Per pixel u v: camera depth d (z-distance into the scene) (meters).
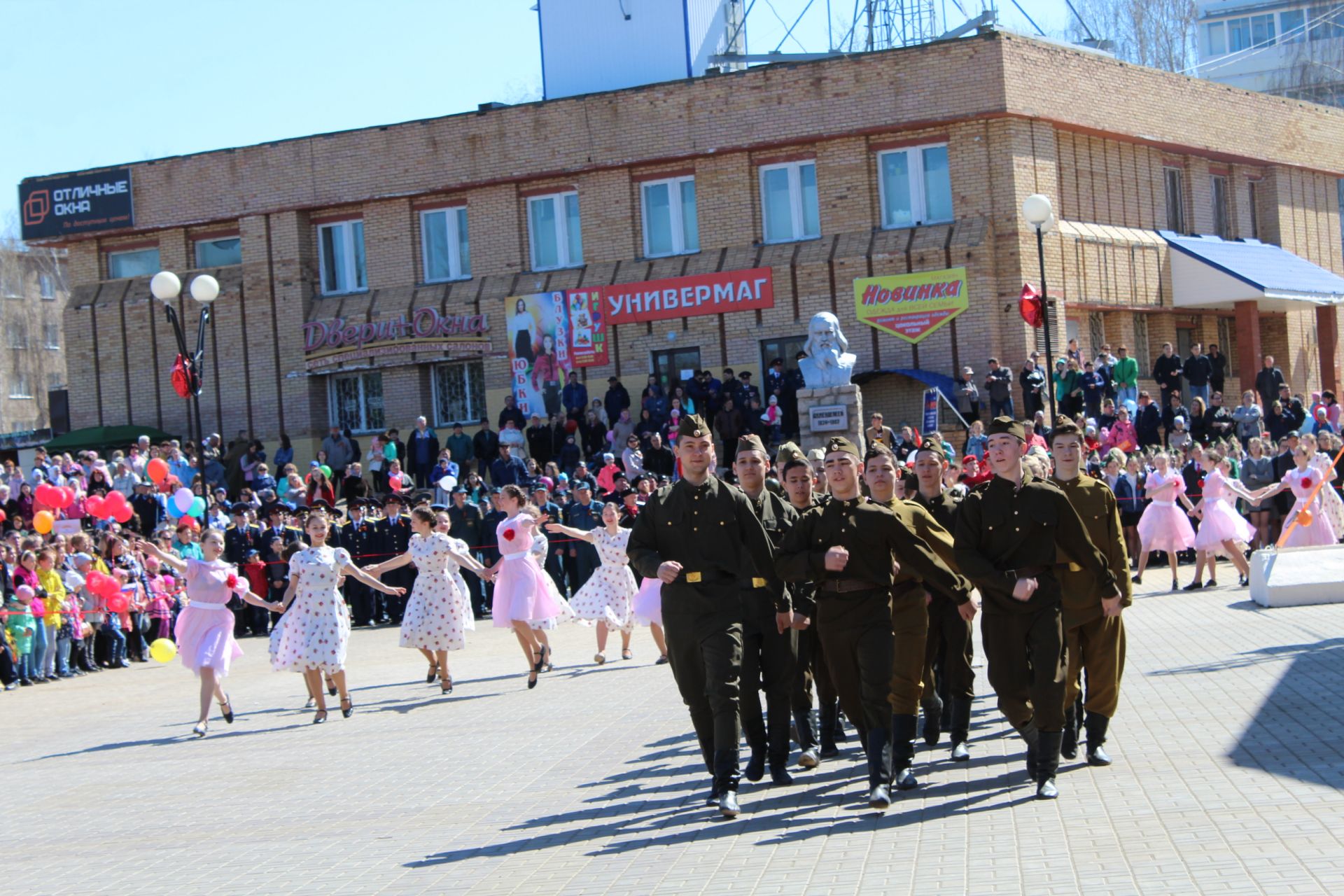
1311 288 35.88
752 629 9.77
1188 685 12.27
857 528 8.99
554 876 7.92
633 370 33.44
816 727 11.27
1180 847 7.39
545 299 33.94
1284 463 24.00
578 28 37.22
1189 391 33.81
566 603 16.36
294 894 8.03
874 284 31.52
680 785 10.05
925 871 7.35
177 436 37.25
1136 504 23.17
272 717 15.30
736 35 37.78
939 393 28.78
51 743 14.64
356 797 10.66
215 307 36.97
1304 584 17.38
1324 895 6.42
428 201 35.50
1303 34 76.31
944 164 31.62
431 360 34.88
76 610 20.39
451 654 19.70
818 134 32.00
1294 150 39.78
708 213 33.12
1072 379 29.38
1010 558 8.91
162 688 18.67
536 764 11.33
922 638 9.26
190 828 10.04
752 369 32.50
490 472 30.16
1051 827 8.03
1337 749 9.38
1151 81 34.78
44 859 9.42
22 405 71.38
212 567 14.59
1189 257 34.59
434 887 7.92
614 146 33.66
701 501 9.23
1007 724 11.48
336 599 14.81
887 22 38.31
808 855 7.89
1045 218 24.05
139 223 37.62
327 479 29.75
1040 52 31.66
